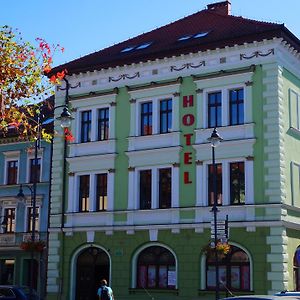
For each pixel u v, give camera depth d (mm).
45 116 41625
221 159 32000
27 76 20734
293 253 31266
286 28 31297
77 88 37344
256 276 30141
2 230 42812
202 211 31969
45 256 39031
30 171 42531
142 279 33375
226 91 32469
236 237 30953
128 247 33875
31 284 27656
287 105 32406
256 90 31703
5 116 20578
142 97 34906
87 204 35875
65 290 35531
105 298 28141
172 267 32594
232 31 33750
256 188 30953
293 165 32406
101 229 34844
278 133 30922
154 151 33844
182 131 33281
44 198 41250
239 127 31781
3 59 20359
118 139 35281
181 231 32438
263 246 30266
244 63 32125
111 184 35031
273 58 31500
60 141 37312
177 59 34000
